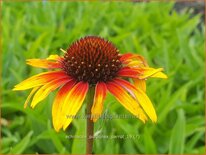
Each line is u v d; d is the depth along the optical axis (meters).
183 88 0.50
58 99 0.27
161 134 0.49
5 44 0.65
